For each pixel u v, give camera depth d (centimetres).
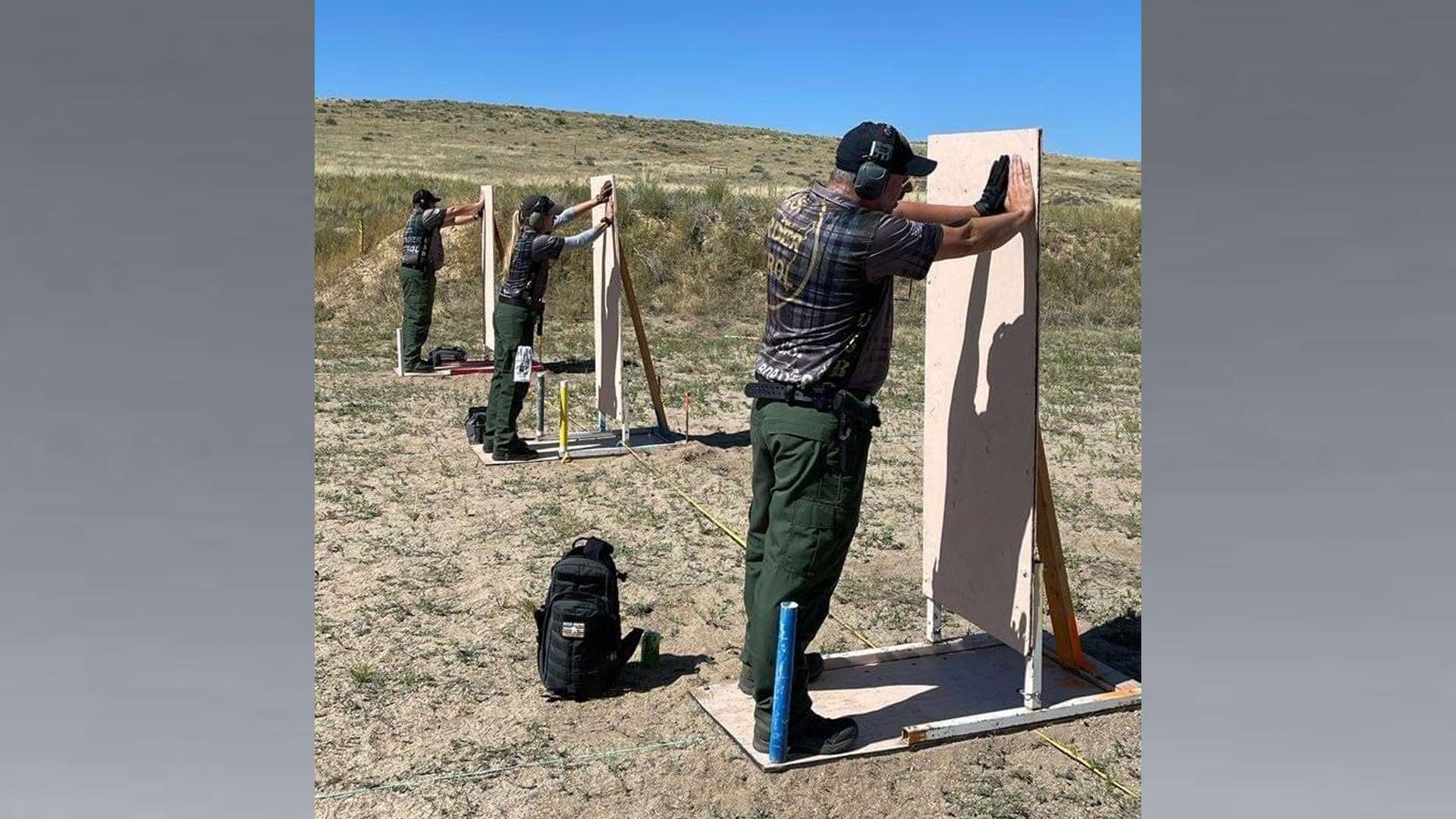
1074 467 939
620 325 944
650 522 732
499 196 2181
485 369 1341
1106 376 1454
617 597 480
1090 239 2350
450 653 512
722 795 386
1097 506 811
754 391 398
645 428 1037
